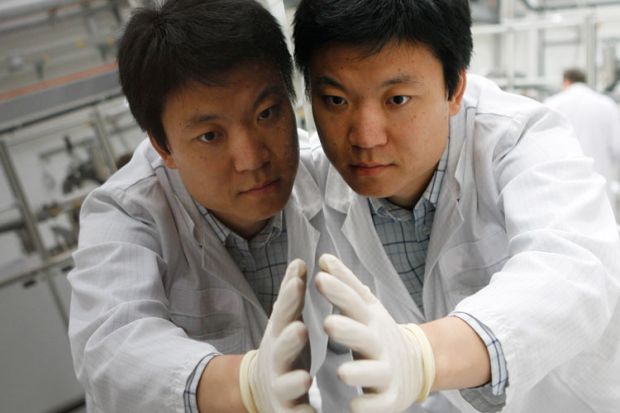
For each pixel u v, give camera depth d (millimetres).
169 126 755
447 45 722
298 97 909
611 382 969
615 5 4297
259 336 1076
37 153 2645
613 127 3359
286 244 1068
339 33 675
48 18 2486
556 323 667
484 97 1025
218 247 1005
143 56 729
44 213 2709
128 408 713
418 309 1115
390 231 1087
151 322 768
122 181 1004
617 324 894
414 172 770
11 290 2674
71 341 816
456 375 608
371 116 706
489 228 1009
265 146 766
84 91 2658
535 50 4781
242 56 702
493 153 960
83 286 851
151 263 896
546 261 725
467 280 1048
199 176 771
